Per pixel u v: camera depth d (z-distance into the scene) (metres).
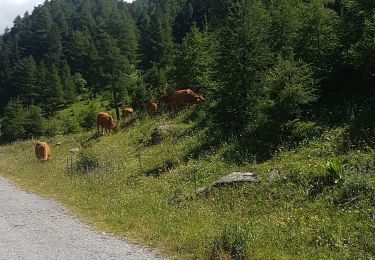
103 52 59.28
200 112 24.73
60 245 10.93
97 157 25.94
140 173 19.61
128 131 31.50
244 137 18.00
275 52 19.09
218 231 10.27
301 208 10.80
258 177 13.45
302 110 15.94
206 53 29.03
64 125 69.31
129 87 59.38
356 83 17.00
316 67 16.86
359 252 8.40
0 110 115.56
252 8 19.16
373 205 9.95
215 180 15.20
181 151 20.48
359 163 11.98
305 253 8.78
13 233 12.37
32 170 26.58
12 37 160.75
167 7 124.12
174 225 11.65
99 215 14.09
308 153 14.08
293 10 19.44
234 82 18.44
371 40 14.94
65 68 110.69
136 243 10.80
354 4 16.45
